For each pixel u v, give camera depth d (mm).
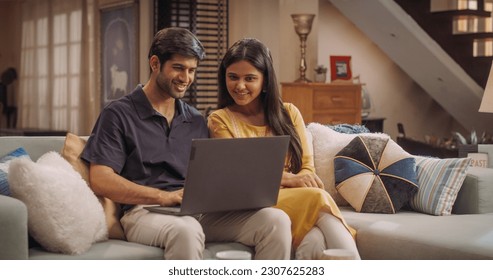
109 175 2777
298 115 3328
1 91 12289
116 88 8711
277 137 2729
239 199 2723
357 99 6504
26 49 11680
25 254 2387
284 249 2686
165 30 2953
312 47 6773
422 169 3523
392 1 6895
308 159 3244
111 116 2865
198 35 7648
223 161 2619
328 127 3902
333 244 2764
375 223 3137
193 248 2537
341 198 3615
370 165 3510
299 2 6715
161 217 2691
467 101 7469
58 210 2504
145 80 7977
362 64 8289
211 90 7340
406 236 2910
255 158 2691
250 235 2779
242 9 7418
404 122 8633
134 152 2875
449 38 7168
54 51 10703
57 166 2727
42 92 11125
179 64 2900
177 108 3043
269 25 7445
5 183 2707
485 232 2898
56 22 10625
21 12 11891
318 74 6543
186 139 3012
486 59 7043
